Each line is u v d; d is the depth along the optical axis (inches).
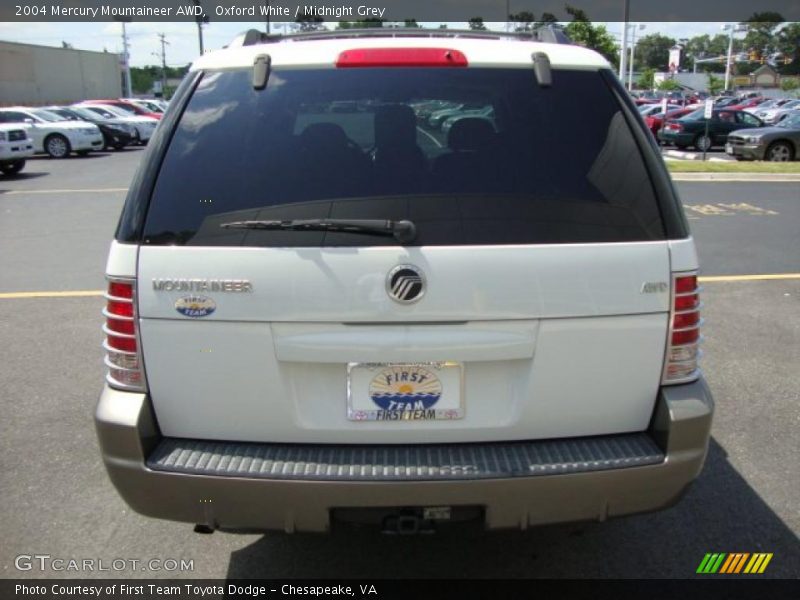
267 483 87.7
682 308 92.0
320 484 87.4
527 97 95.8
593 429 93.8
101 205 507.8
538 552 121.3
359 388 90.7
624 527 127.7
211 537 125.6
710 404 92.9
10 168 720.3
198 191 90.9
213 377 90.4
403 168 92.0
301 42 102.3
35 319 243.4
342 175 91.5
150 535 125.6
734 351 212.8
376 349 88.9
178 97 96.3
